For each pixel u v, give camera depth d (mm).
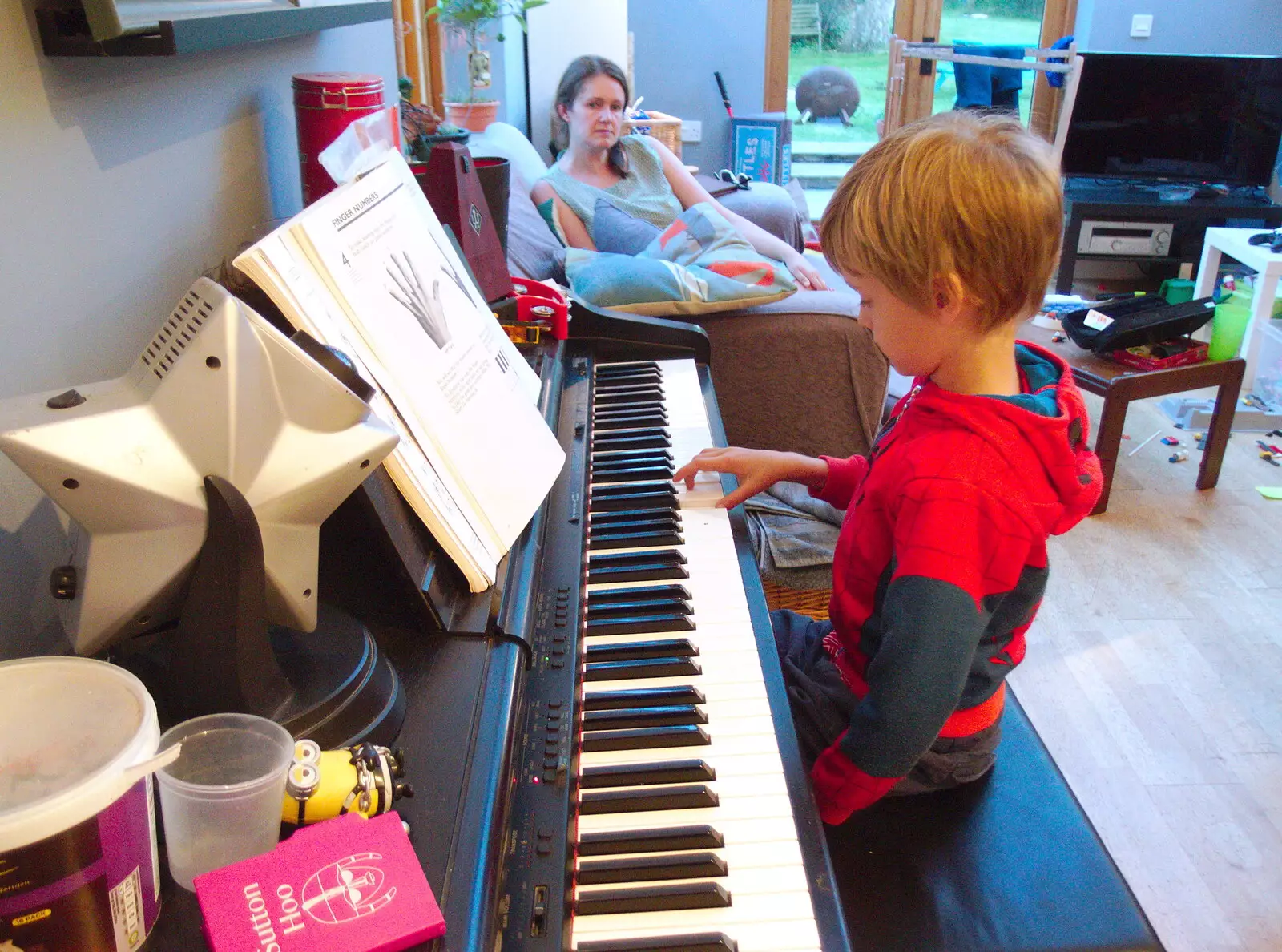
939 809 1091
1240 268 4969
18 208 815
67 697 567
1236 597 2639
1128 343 2980
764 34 5434
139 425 610
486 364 1051
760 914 742
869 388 2479
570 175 3174
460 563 879
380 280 901
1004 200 837
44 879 501
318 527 696
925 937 954
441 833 659
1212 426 3123
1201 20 5230
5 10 790
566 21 4188
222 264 1044
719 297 2396
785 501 2016
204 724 629
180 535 629
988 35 5500
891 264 880
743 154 5285
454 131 1862
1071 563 2771
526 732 835
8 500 795
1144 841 1881
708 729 904
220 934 543
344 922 557
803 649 1273
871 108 5625
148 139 1020
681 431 1489
